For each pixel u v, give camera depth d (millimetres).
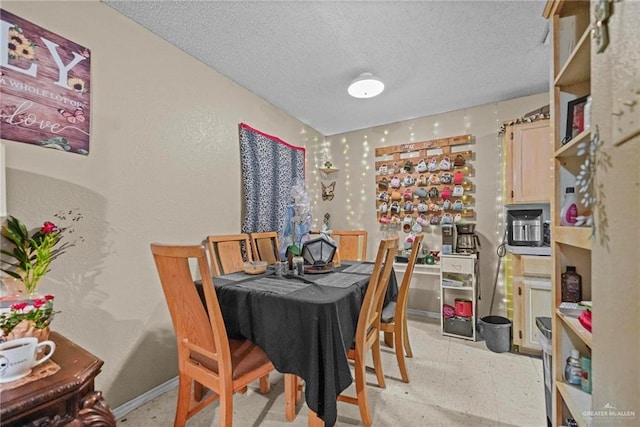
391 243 1523
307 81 2566
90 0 1584
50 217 1414
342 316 1387
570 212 1202
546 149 2430
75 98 1513
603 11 688
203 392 1839
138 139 1818
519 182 2521
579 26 1208
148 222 1872
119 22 1717
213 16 1749
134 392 1753
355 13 1726
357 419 1612
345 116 3389
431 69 2359
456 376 2059
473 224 2953
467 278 2846
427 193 3291
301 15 1742
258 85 2641
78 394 770
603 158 715
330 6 1668
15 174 1301
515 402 1761
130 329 1751
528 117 2566
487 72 2406
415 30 1880
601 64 722
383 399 1789
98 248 1606
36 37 1373
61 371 791
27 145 1340
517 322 2402
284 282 1724
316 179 3889
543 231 2426
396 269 3145
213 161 2359
